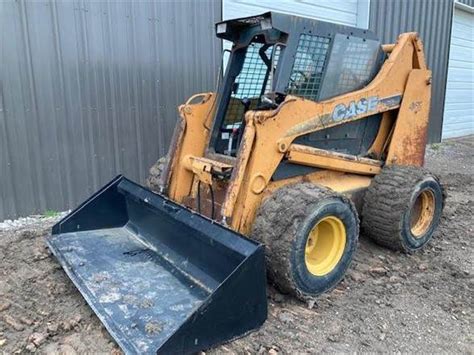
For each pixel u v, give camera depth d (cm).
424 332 277
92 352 248
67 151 485
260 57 365
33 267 346
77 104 483
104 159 512
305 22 314
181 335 225
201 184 349
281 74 309
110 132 511
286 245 281
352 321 286
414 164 427
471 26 1178
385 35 889
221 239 268
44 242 394
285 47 308
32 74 452
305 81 325
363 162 376
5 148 448
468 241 425
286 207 288
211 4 573
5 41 432
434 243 418
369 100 362
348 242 316
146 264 321
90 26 479
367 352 256
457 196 591
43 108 463
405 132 407
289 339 264
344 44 343
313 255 317
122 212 387
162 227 334
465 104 1239
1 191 452
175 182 363
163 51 538
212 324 237
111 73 502
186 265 308
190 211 300
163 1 527
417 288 331
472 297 319
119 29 499
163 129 554
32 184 468
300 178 340
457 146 1056
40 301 299
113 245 352
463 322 288
